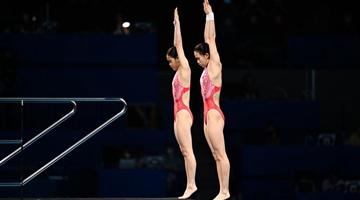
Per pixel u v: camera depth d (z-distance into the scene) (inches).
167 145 1740.9
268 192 1722.4
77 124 1764.3
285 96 1941.4
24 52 1760.6
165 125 1824.6
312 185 1691.7
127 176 1654.8
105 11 1872.5
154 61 1791.3
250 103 1798.7
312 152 1727.4
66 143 1707.7
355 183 1686.8
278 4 1899.6
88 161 1717.5
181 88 1119.0
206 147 1830.7
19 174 1657.2
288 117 1804.9
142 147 1706.4
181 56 1122.7
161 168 1660.9
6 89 1715.1
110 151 1711.4
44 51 1766.7
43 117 1748.3
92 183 1678.2
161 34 1946.4
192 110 1872.5
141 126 1876.2
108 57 1781.5
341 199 1625.2
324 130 1872.5
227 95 1856.5
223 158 1101.7
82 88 1768.0
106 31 1856.5
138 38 1787.6
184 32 1918.1
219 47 1887.3
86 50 1775.3
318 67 1865.2
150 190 1657.2
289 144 1807.3
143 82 1785.2
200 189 1774.1
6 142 1119.6
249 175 1727.4
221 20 1895.9
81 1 1863.9
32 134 1691.7
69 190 1667.1
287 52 1875.0
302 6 1931.6
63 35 1771.7
